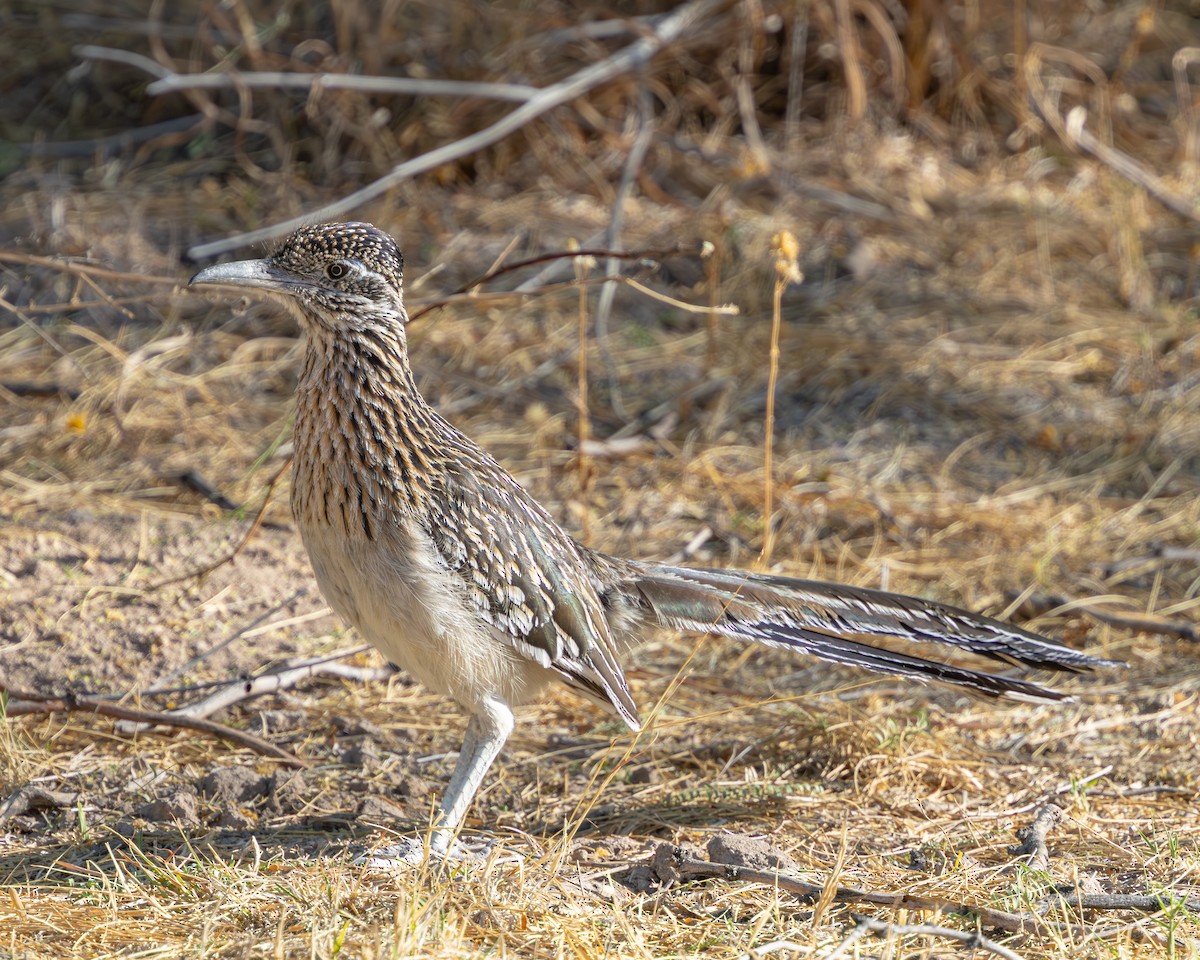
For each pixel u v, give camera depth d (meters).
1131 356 14.29
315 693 9.48
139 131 16.97
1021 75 17.86
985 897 6.66
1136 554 11.40
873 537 11.58
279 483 12.07
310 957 5.75
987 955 6.09
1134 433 13.10
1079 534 11.64
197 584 10.35
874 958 5.85
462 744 8.49
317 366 7.39
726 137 17.44
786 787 8.20
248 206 15.77
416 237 15.43
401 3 17.06
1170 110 18.62
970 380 13.91
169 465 12.29
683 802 8.05
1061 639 10.28
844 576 10.93
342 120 16.47
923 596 10.66
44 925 6.10
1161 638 10.27
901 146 17.64
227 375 13.69
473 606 7.37
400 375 7.47
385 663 9.88
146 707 9.05
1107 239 16.03
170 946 5.89
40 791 7.84
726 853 7.05
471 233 15.59
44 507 11.52
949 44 17.92
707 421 13.27
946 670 7.92
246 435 12.84
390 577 7.27
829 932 6.20
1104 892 6.74
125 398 13.15
